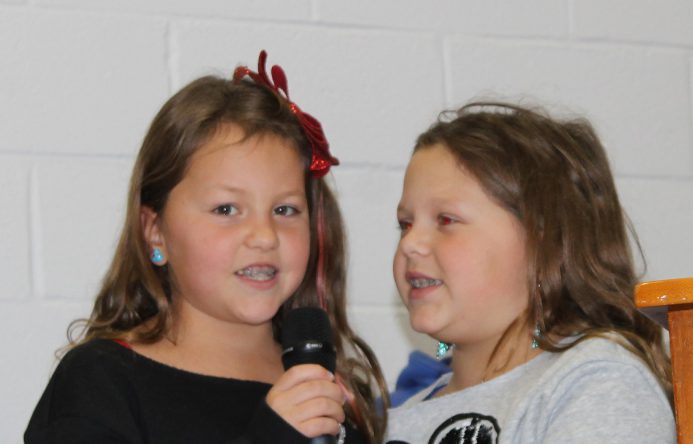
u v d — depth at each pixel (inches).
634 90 255.8
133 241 176.9
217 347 173.2
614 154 252.8
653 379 158.1
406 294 174.1
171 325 174.1
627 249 179.6
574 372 156.3
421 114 241.1
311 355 160.9
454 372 177.8
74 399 159.6
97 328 177.3
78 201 218.1
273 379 175.3
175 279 173.9
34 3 219.3
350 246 233.6
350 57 237.9
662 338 173.2
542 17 251.6
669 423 153.3
